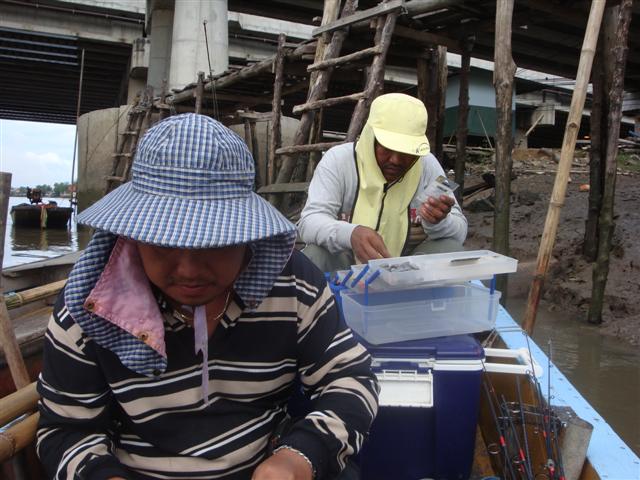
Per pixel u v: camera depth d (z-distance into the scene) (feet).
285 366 4.16
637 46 32.58
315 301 4.17
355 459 5.43
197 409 3.94
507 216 15.38
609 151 16.35
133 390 3.86
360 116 16.22
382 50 16.51
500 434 5.60
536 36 28.63
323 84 18.47
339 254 8.43
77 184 49.37
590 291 18.10
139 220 3.27
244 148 3.67
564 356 14.15
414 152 7.79
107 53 56.65
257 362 4.00
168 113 37.42
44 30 50.47
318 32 19.01
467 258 5.61
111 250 3.64
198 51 39.50
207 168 3.41
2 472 5.47
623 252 19.42
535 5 19.57
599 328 16.20
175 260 3.39
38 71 64.49
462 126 23.84
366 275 5.63
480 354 5.11
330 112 58.23
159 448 4.07
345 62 17.63
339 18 19.74
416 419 5.30
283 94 31.35
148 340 3.56
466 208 29.37
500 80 15.07
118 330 3.60
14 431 4.51
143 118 39.91
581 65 10.83
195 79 39.45
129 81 55.57
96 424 4.02
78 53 57.41
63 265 11.73
